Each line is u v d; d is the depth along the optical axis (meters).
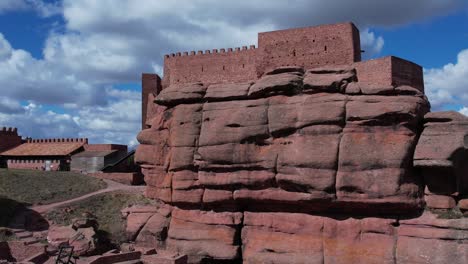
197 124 43.28
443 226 32.34
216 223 41.62
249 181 39.59
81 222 47.59
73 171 81.56
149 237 45.53
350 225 35.91
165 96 45.59
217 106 42.66
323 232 36.66
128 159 86.56
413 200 33.84
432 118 35.09
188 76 59.22
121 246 46.50
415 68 46.47
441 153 32.97
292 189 37.72
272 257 37.88
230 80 56.00
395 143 34.41
